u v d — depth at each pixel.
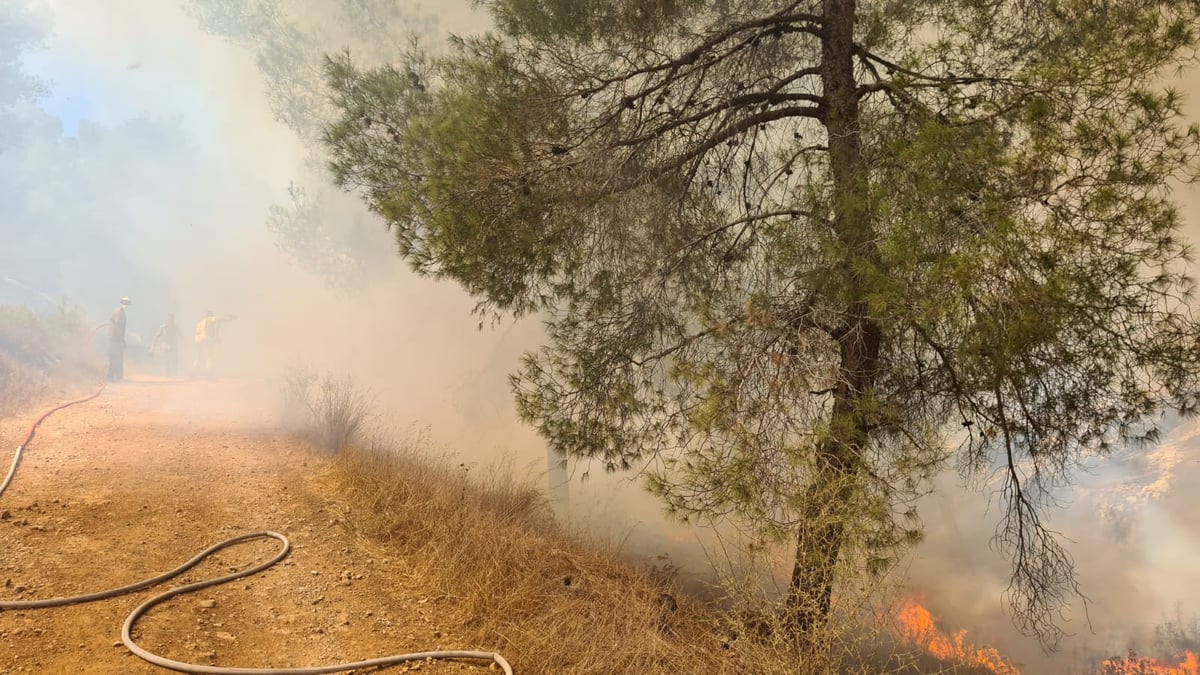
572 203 6.64
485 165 6.37
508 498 8.23
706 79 7.46
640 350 7.14
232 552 6.04
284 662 4.61
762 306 5.91
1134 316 4.91
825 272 5.27
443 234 6.15
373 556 6.36
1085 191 4.34
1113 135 4.32
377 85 7.43
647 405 6.81
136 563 5.48
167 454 8.36
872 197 5.03
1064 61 4.81
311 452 9.16
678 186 7.25
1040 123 4.62
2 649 4.06
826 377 5.71
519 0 6.89
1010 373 4.92
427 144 6.66
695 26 7.37
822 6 6.92
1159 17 4.83
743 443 5.34
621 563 7.20
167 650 4.44
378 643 5.03
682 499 5.43
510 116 6.53
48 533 5.68
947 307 4.45
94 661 4.16
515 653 5.11
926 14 6.62
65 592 4.85
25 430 8.52
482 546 6.40
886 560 4.88
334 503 7.35
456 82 6.91
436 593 5.88
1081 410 5.54
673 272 7.22
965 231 4.54
